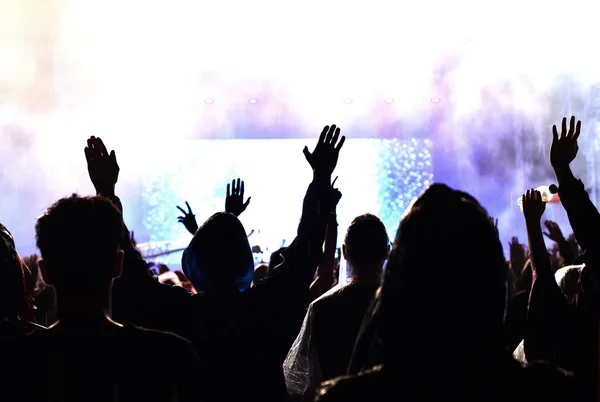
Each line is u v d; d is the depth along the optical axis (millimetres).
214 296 2482
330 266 3285
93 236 1688
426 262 1400
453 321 1375
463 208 1452
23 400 1627
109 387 1627
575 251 5879
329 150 2709
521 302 3543
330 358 2598
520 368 1409
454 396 1351
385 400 1368
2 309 2258
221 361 2398
